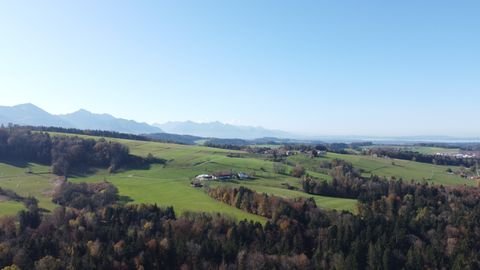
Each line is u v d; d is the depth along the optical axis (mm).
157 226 127375
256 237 125875
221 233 128125
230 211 145875
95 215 133250
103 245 115625
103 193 157750
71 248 112312
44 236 116312
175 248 117750
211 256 117875
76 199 152875
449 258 124125
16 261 103375
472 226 140250
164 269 113562
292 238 128250
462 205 162375
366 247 123188
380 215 144750
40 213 135875
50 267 101562
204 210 142500
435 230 140000
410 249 123375
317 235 131125
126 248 114688
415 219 145500
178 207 146000
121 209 136125
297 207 142625
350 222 134875
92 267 105250
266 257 117125
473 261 121312
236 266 114125
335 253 119438
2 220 122500
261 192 159750
